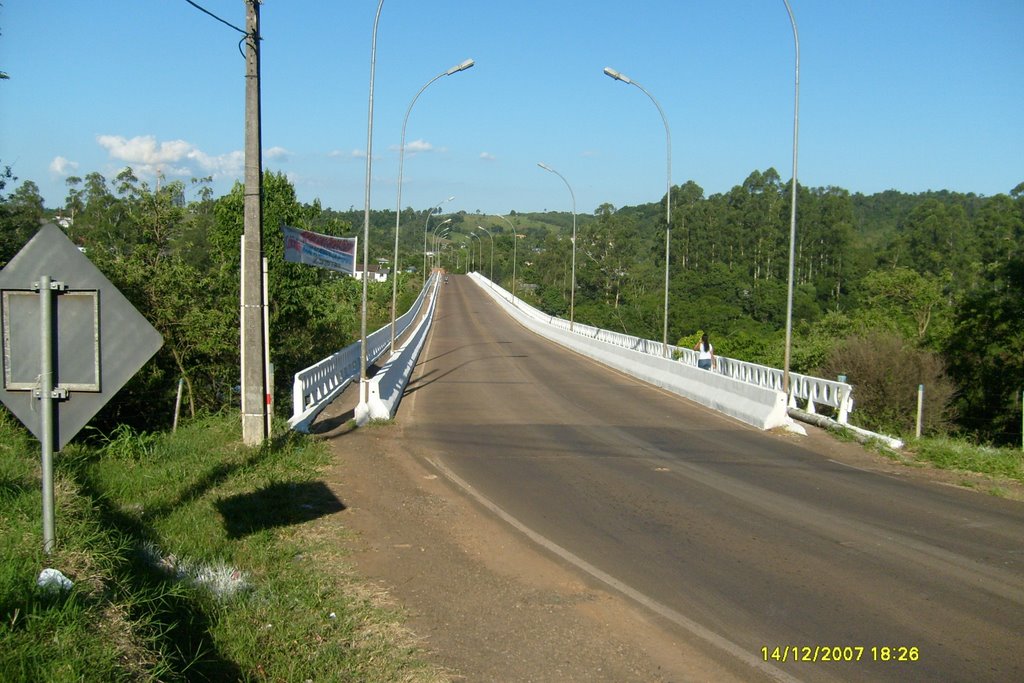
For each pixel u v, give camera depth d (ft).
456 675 16.48
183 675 14.80
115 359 15.57
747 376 80.48
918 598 21.44
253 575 21.85
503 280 414.21
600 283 270.87
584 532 27.68
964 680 16.57
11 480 23.86
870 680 16.49
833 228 229.66
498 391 75.00
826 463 42.68
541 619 19.65
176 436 42.11
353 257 56.18
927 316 150.00
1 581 15.12
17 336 15.55
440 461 40.63
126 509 26.63
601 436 49.96
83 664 12.96
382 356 101.40
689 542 26.58
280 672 16.07
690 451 45.21
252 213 41.32
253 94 41.14
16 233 62.34
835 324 134.41
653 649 17.95
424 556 24.57
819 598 21.35
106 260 62.44
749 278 231.50
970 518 30.91
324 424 50.49
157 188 74.64
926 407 87.40
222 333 64.03
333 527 27.32
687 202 315.78
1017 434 86.58
